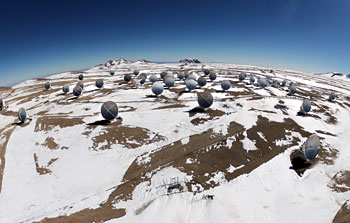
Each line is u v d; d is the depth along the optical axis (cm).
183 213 2075
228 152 2992
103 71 16688
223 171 2644
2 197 2394
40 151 3338
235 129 3594
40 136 3822
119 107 5138
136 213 2094
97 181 2578
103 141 3416
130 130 3750
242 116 4084
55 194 2408
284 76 12788
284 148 3173
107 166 2847
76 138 3578
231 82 8175
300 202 2230
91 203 2245
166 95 5988
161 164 2784
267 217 2036
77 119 4362
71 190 2456
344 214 2083
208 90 6638
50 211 2159
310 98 6481
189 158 2870
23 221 2050
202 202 2205
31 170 2878
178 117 4272
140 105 5216
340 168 2855
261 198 2281
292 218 2031
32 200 2333
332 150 3331
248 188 2406
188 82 6331
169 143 3322
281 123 3962
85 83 9344
